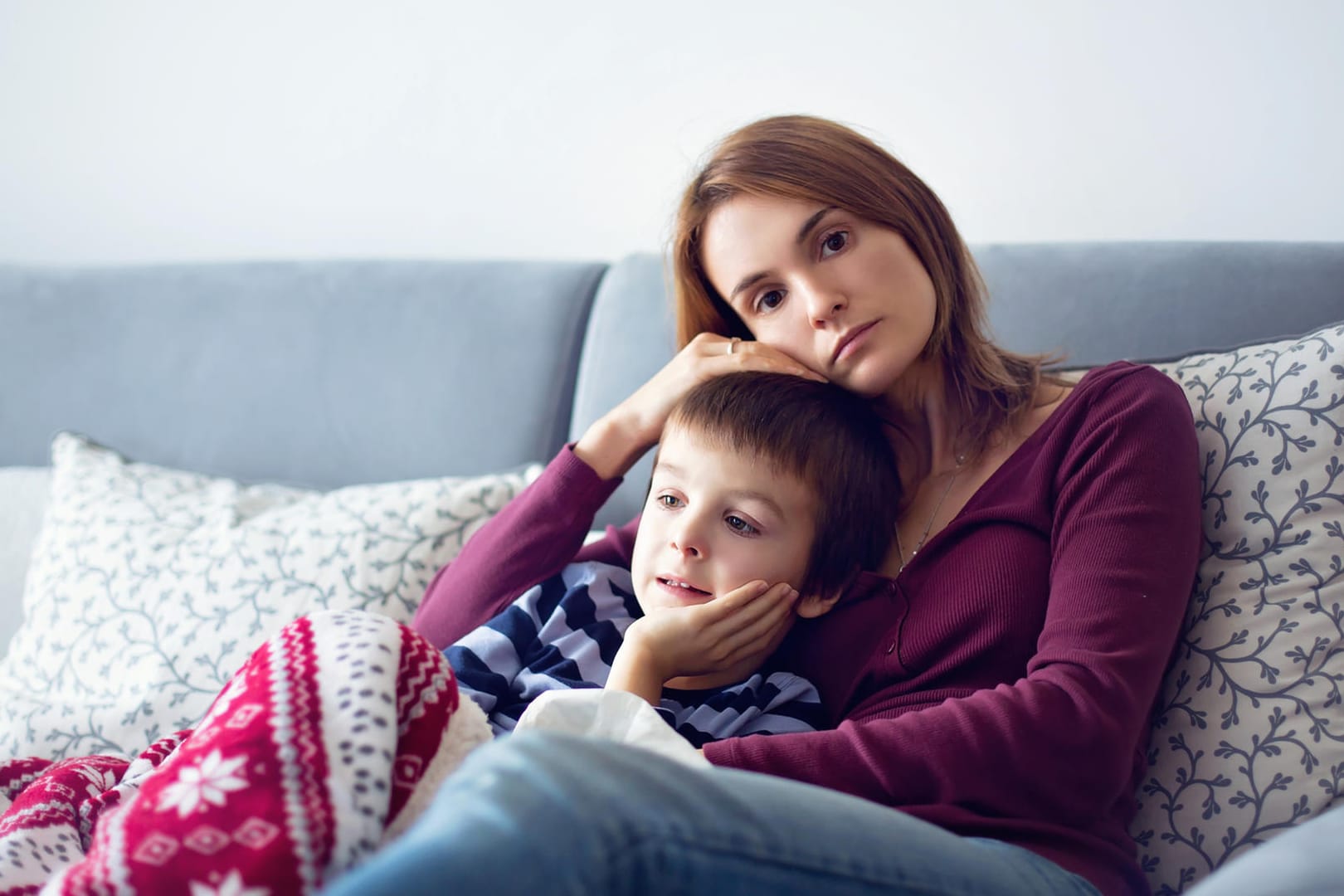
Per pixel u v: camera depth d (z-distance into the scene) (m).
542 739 0.52
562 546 1.10
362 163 1.89
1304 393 0.92
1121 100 1.48
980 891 0.59
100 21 2.01
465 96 1.83
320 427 1.53
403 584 1.24
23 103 2.04
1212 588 0.91
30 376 1.69
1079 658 0.77
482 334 1.50
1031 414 1.03
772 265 0.99
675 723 0.89
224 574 1.24
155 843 0.55
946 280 1.03
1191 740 0.88
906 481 1.11
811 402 1.01
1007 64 1.53
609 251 1.77
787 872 0.53
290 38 1.92
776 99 1.65
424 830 0.46
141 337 1.66
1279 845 0.50
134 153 2.01
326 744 0.60
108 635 1.23
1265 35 1.41
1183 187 1.46
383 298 1.57
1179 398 0.94
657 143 1.72
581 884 0.46
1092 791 0.74
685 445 0.99
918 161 1.58
